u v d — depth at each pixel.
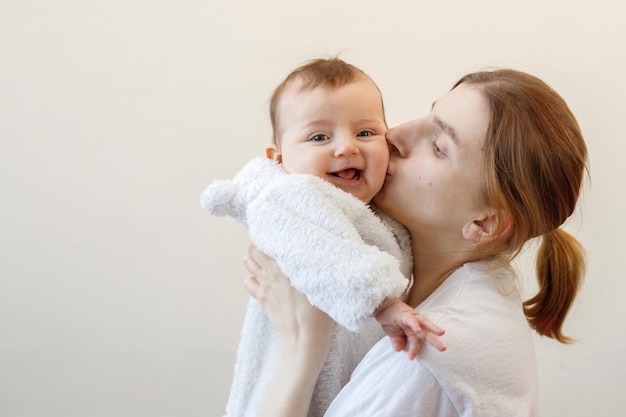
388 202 1.07
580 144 1.04
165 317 2.05
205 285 2.04
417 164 1.04
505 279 1.04
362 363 0.98
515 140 0.98
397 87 2.00
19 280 2.05
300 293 1.00
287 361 1.00
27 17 2.00
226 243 2.04
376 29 1.99
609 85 1.96
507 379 0.94
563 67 1.96
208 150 2.01
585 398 2.02
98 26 2.00
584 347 2.01
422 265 1.10
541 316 1.21
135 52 2.00
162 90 2.01
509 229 1.01
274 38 1.99
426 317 0.93
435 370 0.89
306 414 0.98
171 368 2.06
